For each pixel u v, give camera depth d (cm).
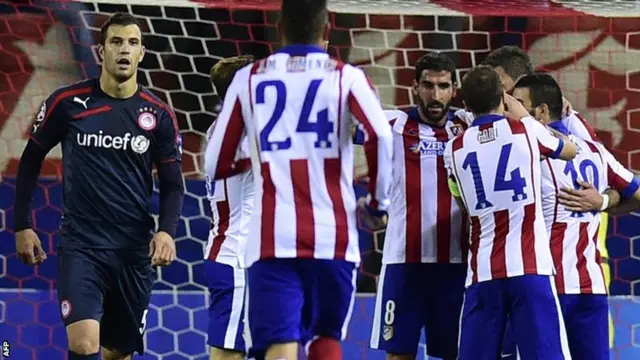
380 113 1354
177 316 2564
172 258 1867
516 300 1744
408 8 2855
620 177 1891
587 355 1838
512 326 1759
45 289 2597
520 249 1744
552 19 2934
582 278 1825
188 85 2925
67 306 1822
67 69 2850
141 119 1873
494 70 1822
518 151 1755
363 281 2708
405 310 2000
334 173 1365
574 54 2945
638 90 2930
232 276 1931
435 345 2020
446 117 2014
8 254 2625
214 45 2938
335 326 1417
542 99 1878
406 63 2933
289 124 1362
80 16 2859
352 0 2891
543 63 2947
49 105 1862
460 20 2930
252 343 1391
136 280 1908
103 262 1861
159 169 1916
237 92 1394
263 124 1367
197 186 2798
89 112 1858
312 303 1400
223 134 1398
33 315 2514
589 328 1836
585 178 1844
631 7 2952
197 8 2908
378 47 2927
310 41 1394
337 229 1359
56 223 2688
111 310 1927
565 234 1831
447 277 1992
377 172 1350
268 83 1373
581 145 1873
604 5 2953
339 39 2917
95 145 1855
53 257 2644
